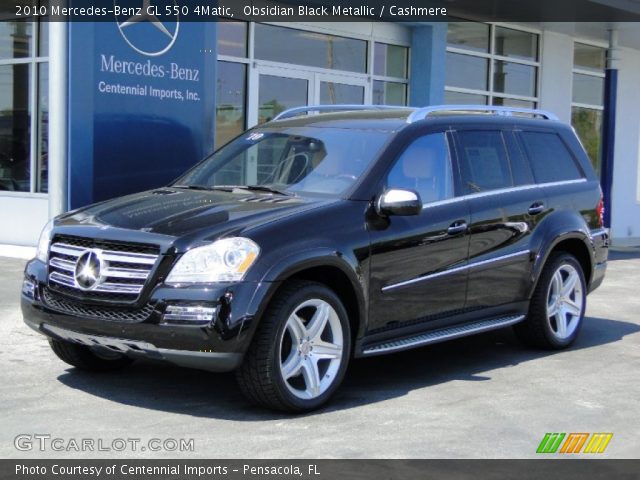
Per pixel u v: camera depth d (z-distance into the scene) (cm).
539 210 732
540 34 1758
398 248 604
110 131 966
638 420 557
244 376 530
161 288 520
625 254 1623
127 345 527
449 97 1609
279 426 525
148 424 524
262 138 697
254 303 516
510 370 686
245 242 526
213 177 686
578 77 1878
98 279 538
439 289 642
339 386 611
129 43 974
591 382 652
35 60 1242
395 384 635
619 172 2000
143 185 999
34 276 582
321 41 1426
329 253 556
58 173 955
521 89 1745
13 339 731
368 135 652
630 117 2011
